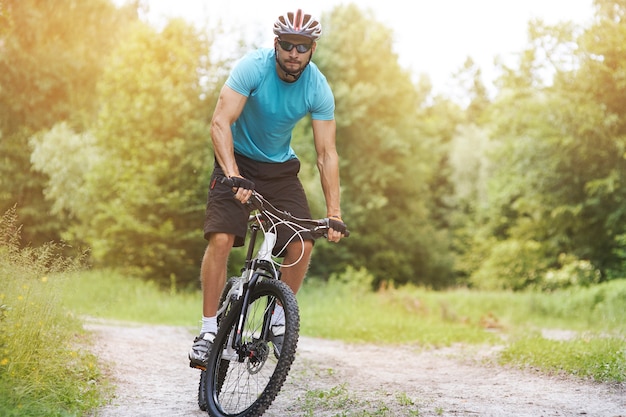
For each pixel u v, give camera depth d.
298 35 3.76
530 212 27.58
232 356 3.74
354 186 33.34
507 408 4.30
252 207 3.81
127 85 23.39
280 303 3.58
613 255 25.33
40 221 24.70
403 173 34.91
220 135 3.84
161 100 22.53
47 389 4.06
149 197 21.64
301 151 26.03
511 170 26.67
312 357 7.27
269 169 4.09
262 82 3.93
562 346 7.55
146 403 4.34
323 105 4.09
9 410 3.55
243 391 3.75
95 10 25.00
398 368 6.84
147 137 22.55
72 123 25.09
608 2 24.03
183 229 22.28
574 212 24.34
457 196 40.81
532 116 25.17
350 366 6.70
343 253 31.66
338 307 15.61
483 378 5.94
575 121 23.73
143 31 23.56
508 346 8.88
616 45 22.91
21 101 24.34
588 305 18.05
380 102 34.12
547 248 27.67
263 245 3.86
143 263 21.98
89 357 5.24
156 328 9.50
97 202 22.78
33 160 23.17
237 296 3.93
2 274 4.77
